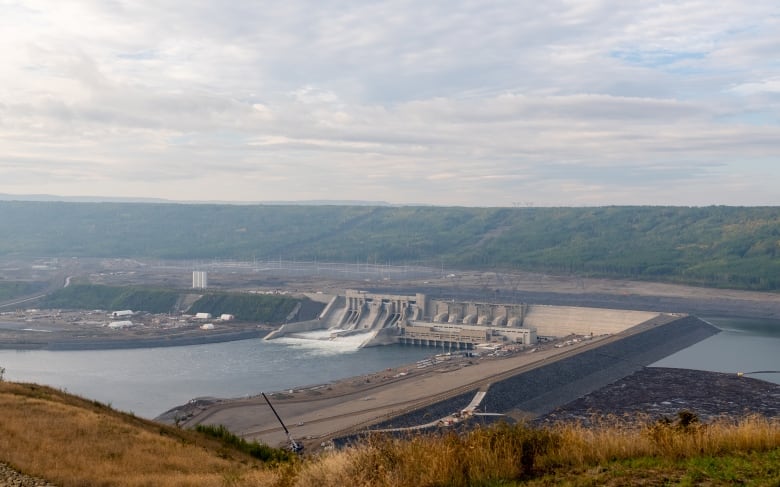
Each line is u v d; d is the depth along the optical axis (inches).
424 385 6579.7
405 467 1016.2
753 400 6038.4
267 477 1279.5
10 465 1348.4
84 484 1291.8
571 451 1042.1
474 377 6658.5
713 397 6186.0
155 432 2106.3
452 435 1083.9
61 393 2394.2
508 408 5620.1
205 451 1899.6
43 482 1267.2
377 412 5359.3
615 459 1023.6
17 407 1926.7
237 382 7864.2
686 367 7849.4
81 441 1680.6
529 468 1012.5
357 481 1010.7
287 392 6712.6
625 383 6939.0
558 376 6717.5
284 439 4569.4
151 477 1417.3
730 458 976.3
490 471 990.4
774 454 983.6
